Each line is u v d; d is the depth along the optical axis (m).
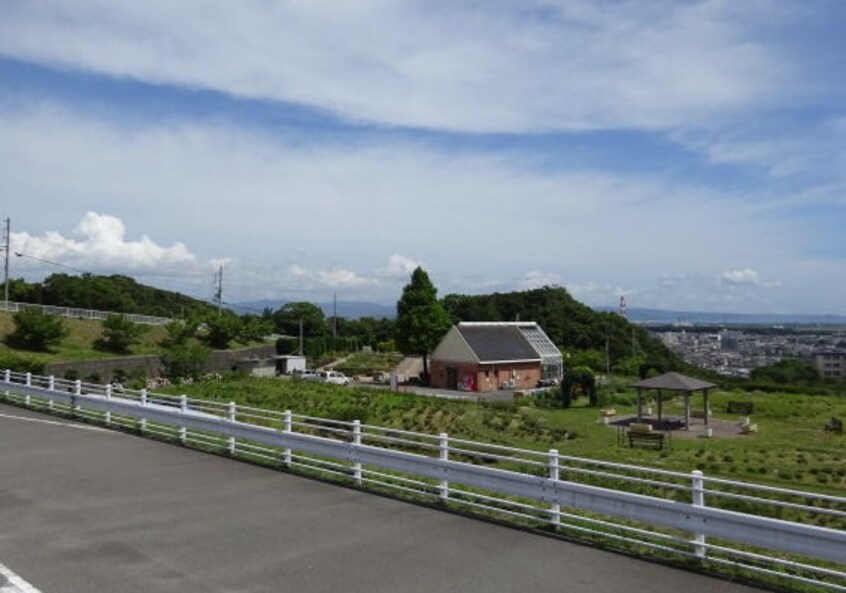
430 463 11.60
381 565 8.33
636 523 12.08
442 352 59.91
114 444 17.05
